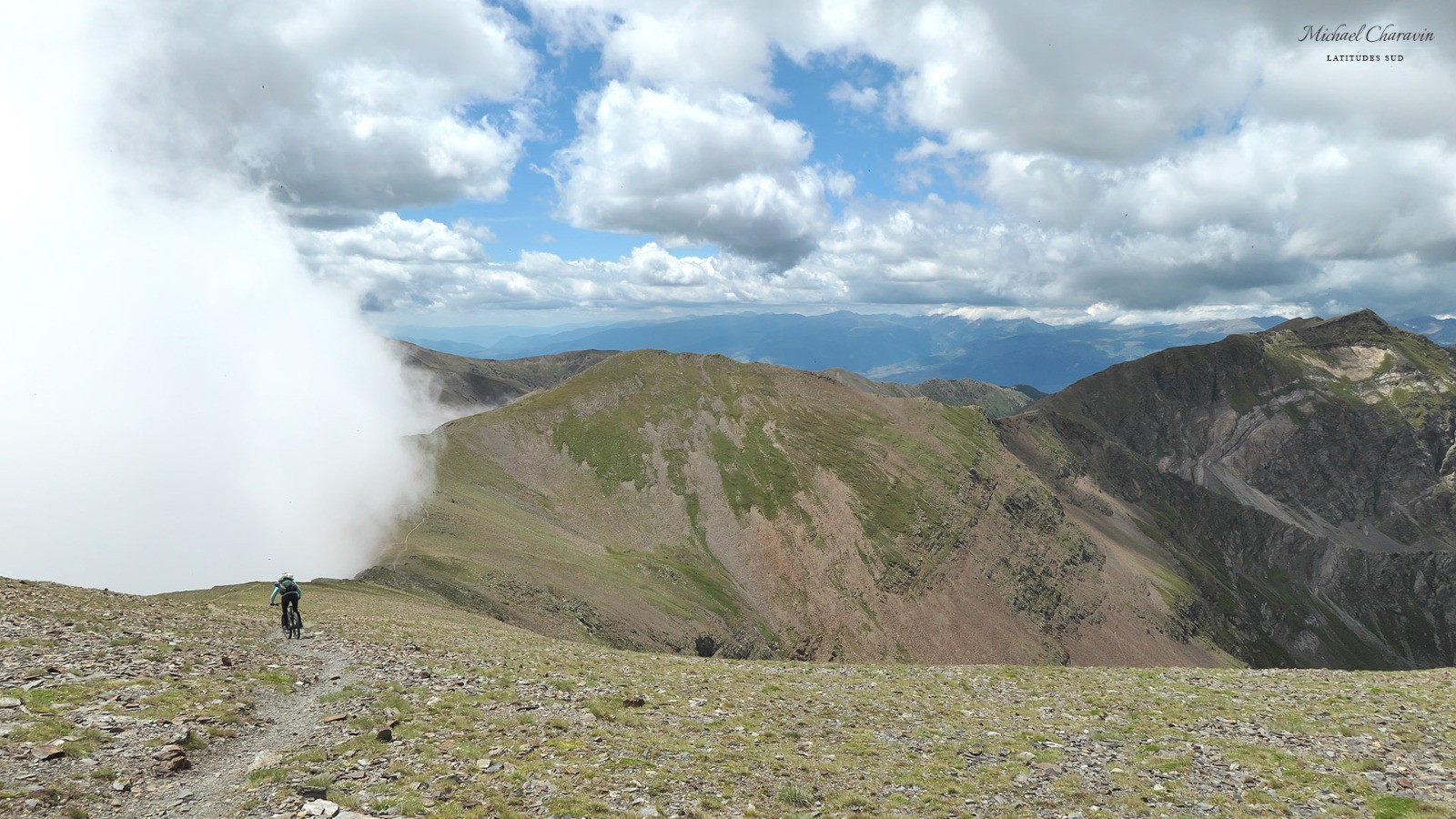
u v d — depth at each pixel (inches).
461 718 844.6
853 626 5935.0
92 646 944.3
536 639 1907.0
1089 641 7160.4
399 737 748.0
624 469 7170.3
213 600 1831.9
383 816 544.1
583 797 635.5
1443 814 794.2
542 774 684.7
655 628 4020.7
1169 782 894.4
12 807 470.6
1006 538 7593.5
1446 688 1465.3
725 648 4500.5
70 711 668.7
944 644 6053.2
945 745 1002.7
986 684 1493.6
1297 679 1608.0
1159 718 1218.0
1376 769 956.0
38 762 547.5
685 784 717.9
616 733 871.7
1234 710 1275.8
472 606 2859.3
